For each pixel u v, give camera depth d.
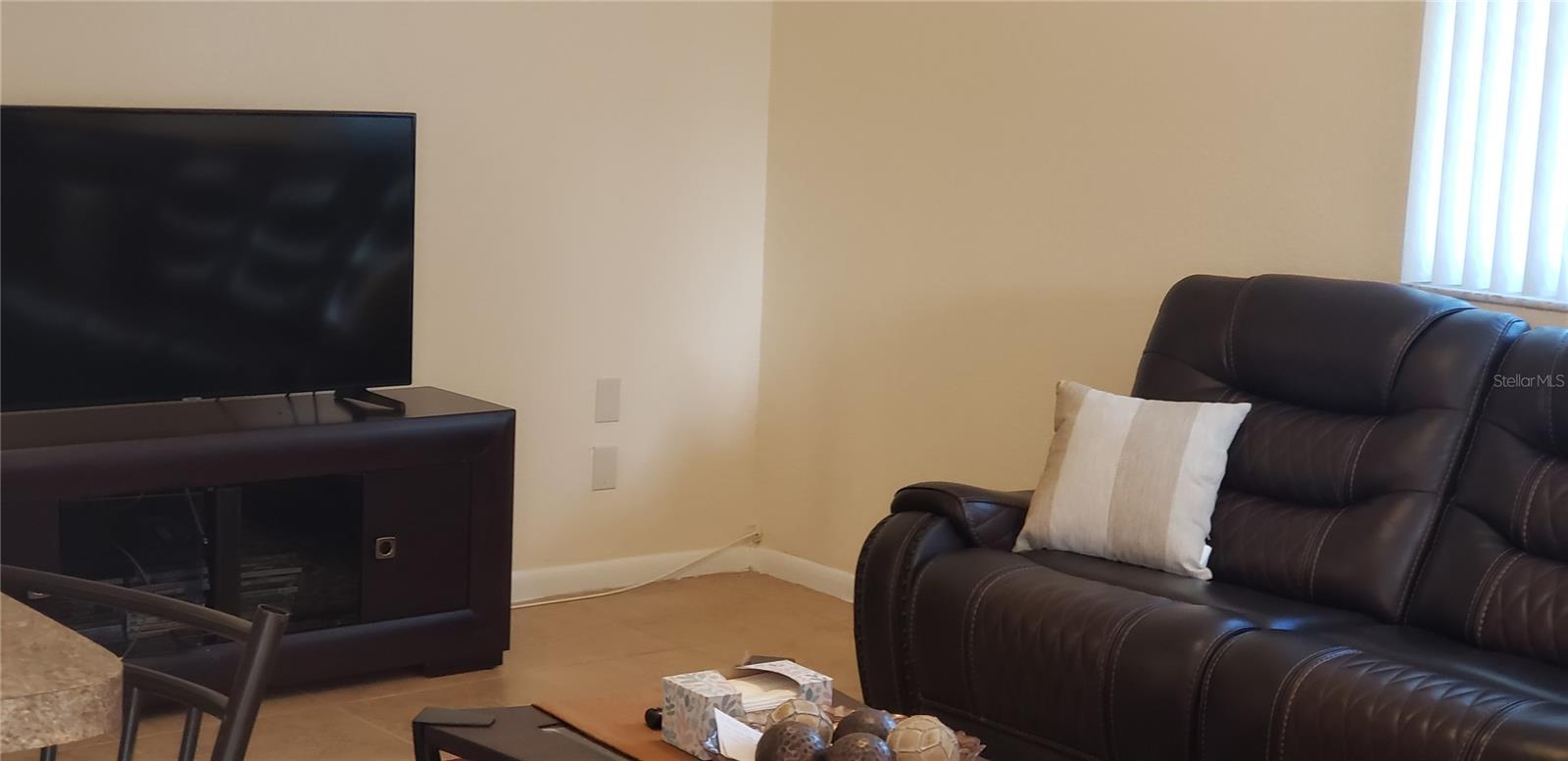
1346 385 3.17
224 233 3.63
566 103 4.46
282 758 3.21
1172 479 3.21
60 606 3.28
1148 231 3.96
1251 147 3.74
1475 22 3.34
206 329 3.64
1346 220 3.57
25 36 3.60
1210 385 3.40
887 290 4.62
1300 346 3.24
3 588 1.33
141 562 3.44
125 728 1.31
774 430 5.00
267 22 3.93
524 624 4.33
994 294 4.32
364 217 3.82
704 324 4.88
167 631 3.45
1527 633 2.75
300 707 3.54
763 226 4.99
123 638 3.39
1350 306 3.21
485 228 4.35
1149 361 3.51
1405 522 2.99
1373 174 3.51
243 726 1.21
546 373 4.53
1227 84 3.77
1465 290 3.41
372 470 3.62
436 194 4.25
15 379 3.41
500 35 4.31
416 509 3.70
